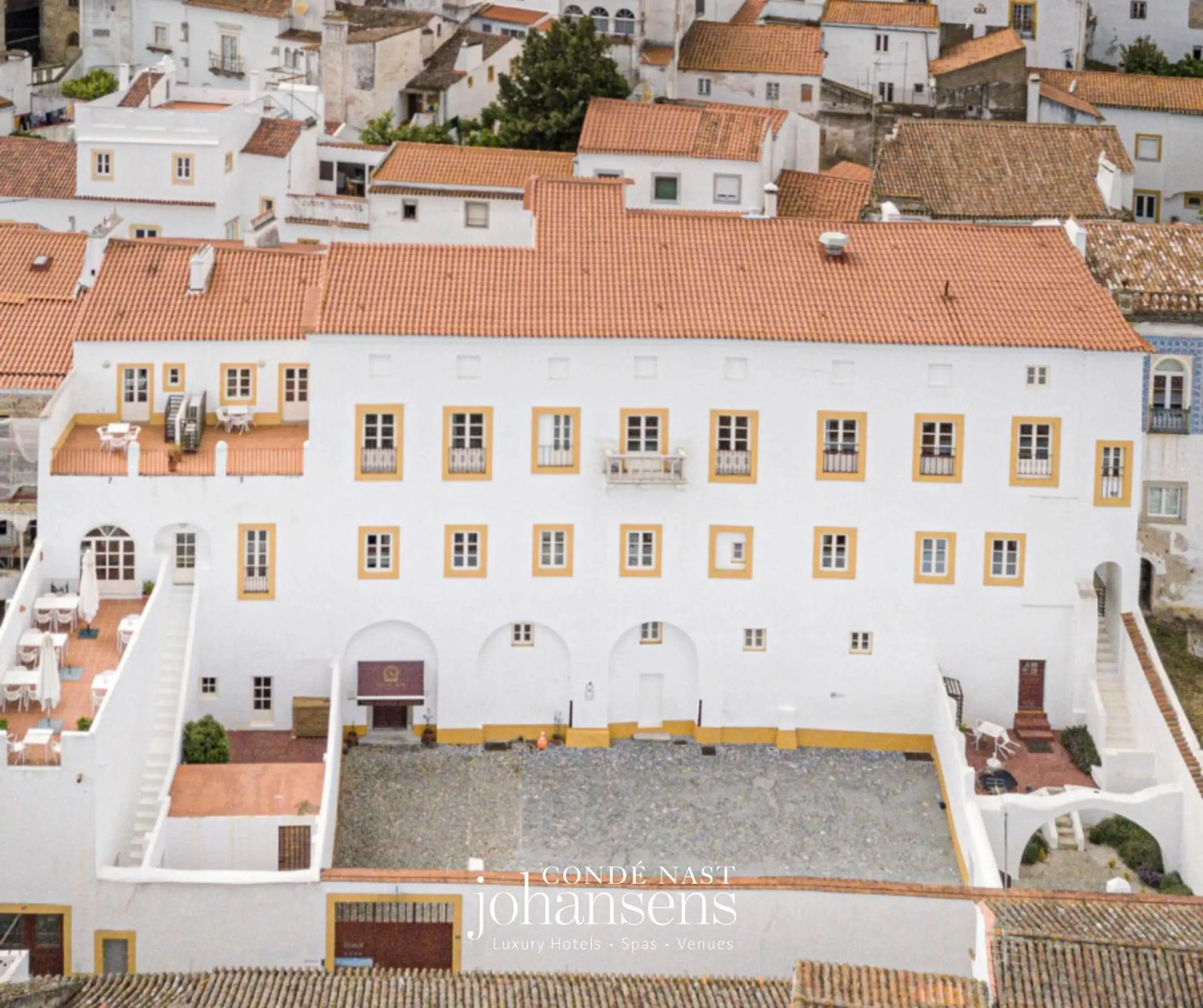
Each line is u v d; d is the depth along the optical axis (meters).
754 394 86.19
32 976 72.62
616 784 85.75
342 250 88.62
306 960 74.81
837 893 74.38
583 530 86.81
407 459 85.94
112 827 76.12
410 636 87.56
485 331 84.94
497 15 135.62
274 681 87.38
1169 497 91.38
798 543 87.25
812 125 123.38
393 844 81.38
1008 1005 64.12
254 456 86.19
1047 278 89.50
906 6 132.88
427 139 125.06
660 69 125.19
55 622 83.81
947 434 86.56
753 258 89.81
